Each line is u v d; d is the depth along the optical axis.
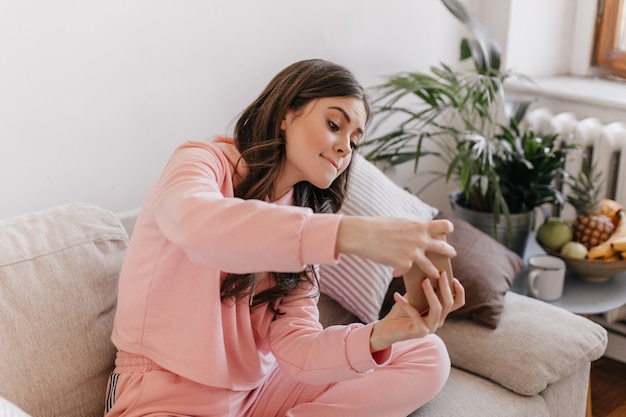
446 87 2.16
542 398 1.58
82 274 1.35
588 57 2.64
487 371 1.58
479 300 1.69
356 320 1.77
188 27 1.83
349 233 0.92
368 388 1.37
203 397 1.25
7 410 1.02
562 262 1.98
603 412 2.19
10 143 1.60
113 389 1.28
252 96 2.02
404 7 2.34
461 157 2.07
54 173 1.69
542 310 1.74
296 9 2.05
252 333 1.31
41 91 1.62
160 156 1.87
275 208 0.95
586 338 1.65
